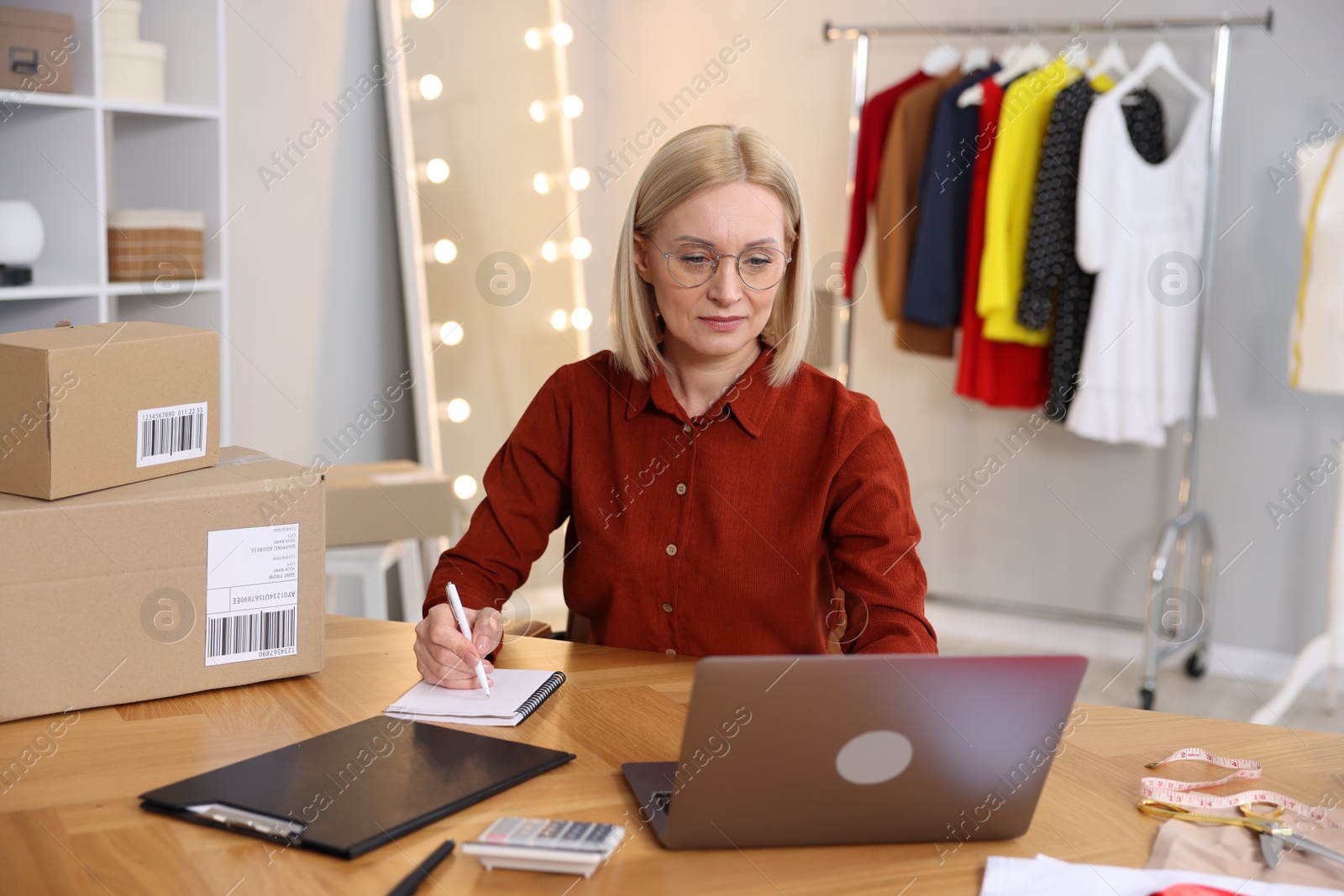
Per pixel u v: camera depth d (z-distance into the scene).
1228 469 3.25
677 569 1.40
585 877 0.85
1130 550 3.43
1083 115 3.03
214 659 1.20
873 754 0.86
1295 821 0.97
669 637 1.42
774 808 0.88
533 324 3.42
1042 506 3.55
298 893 0.81
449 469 3.14
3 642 1.09
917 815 0.90
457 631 1.24
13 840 0.88
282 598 1.23
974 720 0.86
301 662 1.25
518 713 1.14
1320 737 1.18
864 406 1.40
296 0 2.80
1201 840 0.93
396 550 2.56
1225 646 3.30
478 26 3.24
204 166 2.44
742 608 1.39
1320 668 2.86
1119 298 3.01
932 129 3.31
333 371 3.01
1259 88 3.09
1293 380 2.85
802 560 1.38
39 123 2.23
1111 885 0.85
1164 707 3.00
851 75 3.69
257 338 2.79
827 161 3.76
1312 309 2.78
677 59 3.97
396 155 3.02
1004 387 3.26
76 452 1.12
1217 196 3.13
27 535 1.08
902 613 1.27
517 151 3.37
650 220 1.34
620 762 1.05
